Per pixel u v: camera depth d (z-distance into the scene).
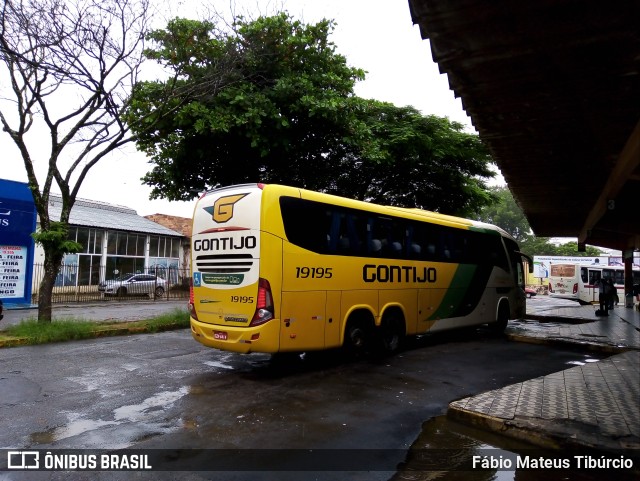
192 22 12.18
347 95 13.80
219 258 7.68
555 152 6.20
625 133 5.30
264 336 7.06
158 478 3.85
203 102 11.92
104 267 28.42
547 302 31.58
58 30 10.04
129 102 11.18
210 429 5.00
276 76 12.77
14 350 9.42
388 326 9.30
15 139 10.78
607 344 10.70
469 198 18.02
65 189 11.43
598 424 4.99
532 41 3.49
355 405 5.96
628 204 9.44
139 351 9.49
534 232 16.30
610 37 3.39
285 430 5.01
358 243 8.70
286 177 14.58
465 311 11.43
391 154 14.89
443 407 6.00
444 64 3.88
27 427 5.00
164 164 13.90
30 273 19.14
